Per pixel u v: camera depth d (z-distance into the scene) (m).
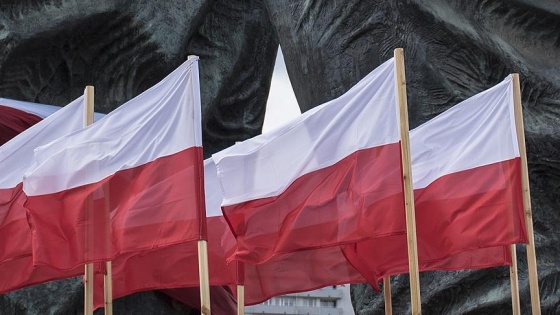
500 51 18.69
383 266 16.39
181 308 20.22
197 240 14.96
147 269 17.72
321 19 20.03
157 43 20.89
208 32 22.17
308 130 15.47
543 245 17.80
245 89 22.66
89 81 20.84
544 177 18.22
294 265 17.48
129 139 15.65
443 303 18.02
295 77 20.64
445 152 16.08
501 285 17.53
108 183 15.55
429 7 19.05
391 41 19.34
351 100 15.44
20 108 19.34
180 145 15.31
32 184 15.79
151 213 15.25
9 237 16.61
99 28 20.70
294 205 15.34
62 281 19.28
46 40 20.17
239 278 16.95
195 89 15.41
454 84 18.88
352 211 15.10
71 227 15.61
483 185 15.59
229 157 15.62
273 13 20.91
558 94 18.36
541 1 18.84
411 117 19.03
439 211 15.87
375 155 15.12
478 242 15.49
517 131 15.49
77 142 15.85
